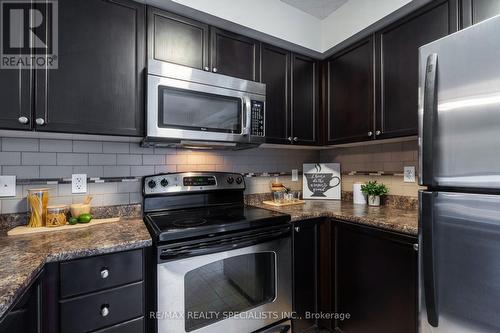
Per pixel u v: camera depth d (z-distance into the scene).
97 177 1.59
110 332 1.08
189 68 1.47
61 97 1.21
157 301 1.16
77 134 1.30
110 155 1.63
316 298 1.73
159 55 1.45
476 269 0.85
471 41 0.85
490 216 0.81
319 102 2.11
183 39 1.52
